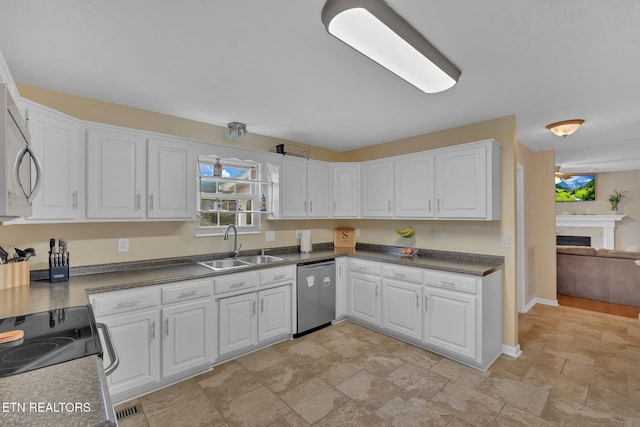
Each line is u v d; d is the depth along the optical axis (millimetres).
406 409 2055
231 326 2668
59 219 2029
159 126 2818
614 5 1360
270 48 1742
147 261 2725
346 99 2494
